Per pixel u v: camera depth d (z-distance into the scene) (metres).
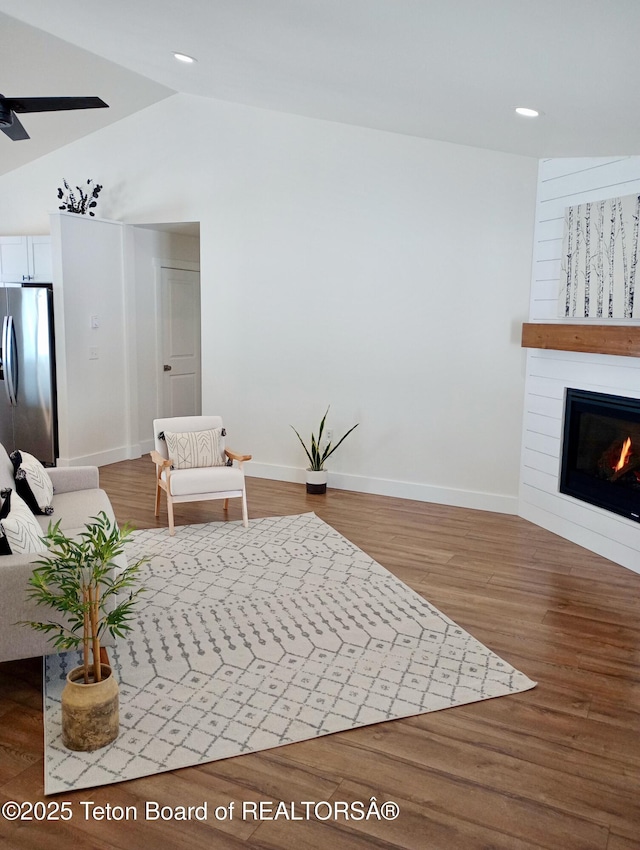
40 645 2.67
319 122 5.76
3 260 6.87
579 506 4.69
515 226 5.11
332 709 2.71
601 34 2.09
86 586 2.47
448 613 3.60
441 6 2.12
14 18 4.61
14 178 7.12
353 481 6.05
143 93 6.18
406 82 3.29
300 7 2.53
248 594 3.79
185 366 7.91
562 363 4.79
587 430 4.67
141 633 3.31
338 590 3.86
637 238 4.05
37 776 2.31
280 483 6.30
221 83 4.80
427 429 5.66
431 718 2.66
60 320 6.21
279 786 2.27
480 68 2.73
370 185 5.63
